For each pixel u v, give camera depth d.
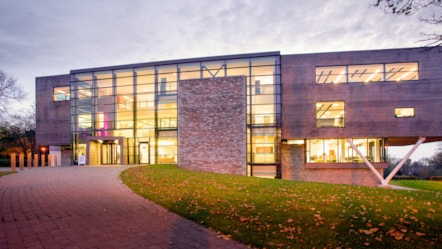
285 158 25.39
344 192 9.76
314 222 6.08
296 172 25.16
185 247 4.88
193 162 21.95
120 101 28.39
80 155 27.22
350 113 23.58
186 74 27.19
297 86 24.28
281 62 24.61
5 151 41.28
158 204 8.12
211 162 21.64
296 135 24.03
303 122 24.03
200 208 7.41
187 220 6.56
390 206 7.35
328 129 23.77
